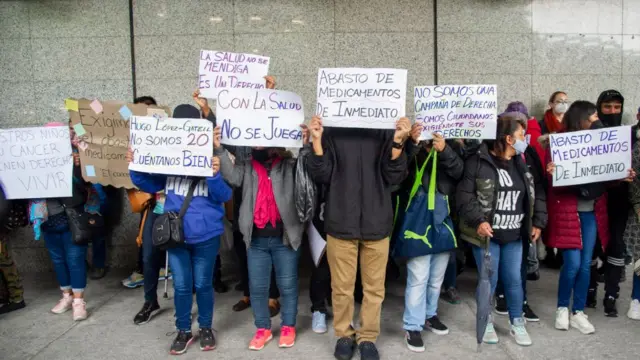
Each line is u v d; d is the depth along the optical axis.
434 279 4.11
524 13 6.11
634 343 3.91
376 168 3.61
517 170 3.88
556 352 3.80
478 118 3.98
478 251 3.87
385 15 6.00
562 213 4.09
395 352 3.84
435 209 3.79
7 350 3.95
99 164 4.61
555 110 5.74
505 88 6.17
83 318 4.53
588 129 4.07
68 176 4.33
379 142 3.66
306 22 5.97
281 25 5.96
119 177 4.67
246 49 5.97
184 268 3.81
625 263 4.43
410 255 3.79
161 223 3.64
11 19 5.93
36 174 4.34
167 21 5.94
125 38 5.95
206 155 3.62
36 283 5.61
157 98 6.00
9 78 5.99
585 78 6.22
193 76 5.98
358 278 4.71
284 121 3.79
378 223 3.53
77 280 4.50
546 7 6.14
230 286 5.46
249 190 3.83
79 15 5.93
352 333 3.79
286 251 3.88
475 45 6.10
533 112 6.20
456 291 4.88
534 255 5.13
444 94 4.04
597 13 6.18
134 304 4.92
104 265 5.78
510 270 3.93
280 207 3.77
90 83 5.99
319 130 3.43
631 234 4.26
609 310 4.43
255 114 3.77
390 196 3.67
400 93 3.60
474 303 4.83
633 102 6.26
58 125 4.47
